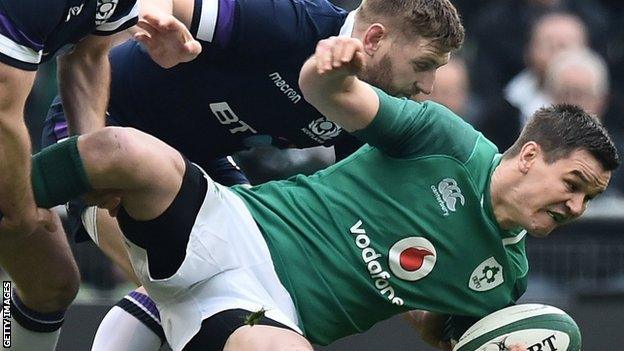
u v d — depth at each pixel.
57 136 14.97
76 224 14.96
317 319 13.41
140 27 12.83
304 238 13.41
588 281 20.66
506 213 13.35
